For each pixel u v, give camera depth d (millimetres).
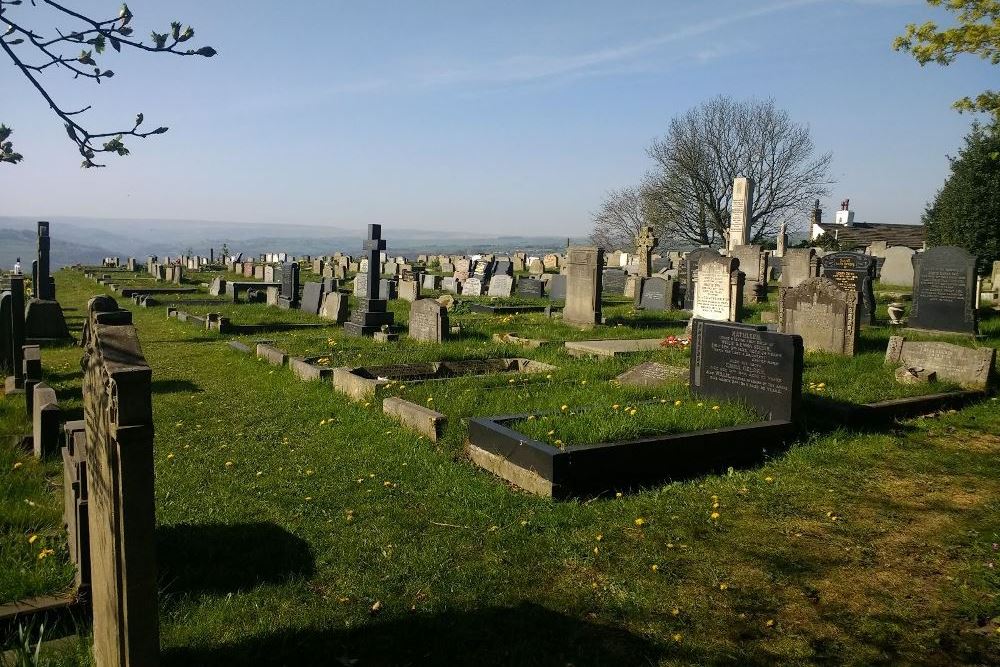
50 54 2721
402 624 3938
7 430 7699
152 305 23969
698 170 54406
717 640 3850
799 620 4066
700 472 6570
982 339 13406
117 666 2953
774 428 7082
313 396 9695
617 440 6320
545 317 18516
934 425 7910
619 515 5469
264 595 4242
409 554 4832
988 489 6082
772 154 54594
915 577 4566
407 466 6672
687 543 5020
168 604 4113
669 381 9344
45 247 18547
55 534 4945
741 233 26344
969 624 4023
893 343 10117
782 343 7336
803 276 18812
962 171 33656
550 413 7223
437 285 30719
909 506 5719
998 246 32188
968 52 14180
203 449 7379
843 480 6277
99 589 3256
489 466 6602
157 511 5613
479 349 13000
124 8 2701
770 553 4879
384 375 11055
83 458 4473
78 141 2789
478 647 3742
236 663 3545
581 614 4074
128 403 2764
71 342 15328
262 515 5555
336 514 5566
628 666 3607
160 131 2867
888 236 52312
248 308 22109
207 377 11578
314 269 42969
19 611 3875
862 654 3740
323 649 3691
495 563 4707
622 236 66875
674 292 20891
